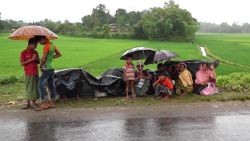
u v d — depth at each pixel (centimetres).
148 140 836
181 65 1348
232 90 1405
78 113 1088
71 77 1259
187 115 1057
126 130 913
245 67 2772
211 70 1362
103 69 2644
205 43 8356
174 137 856
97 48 5781
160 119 1014
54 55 1188
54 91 1170
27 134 885
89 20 13562
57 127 941
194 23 11062
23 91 1462
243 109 1134
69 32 12750
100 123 977
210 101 1248
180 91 1347
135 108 1148
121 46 6444
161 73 1294
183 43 8362
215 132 894
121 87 1333
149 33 10325
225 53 4722
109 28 11825
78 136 868
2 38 9106
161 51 1334
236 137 855
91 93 1296
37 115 1067
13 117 1047
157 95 1312
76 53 4619
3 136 871
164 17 10312
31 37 1188
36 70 1165
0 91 1459
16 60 3484
